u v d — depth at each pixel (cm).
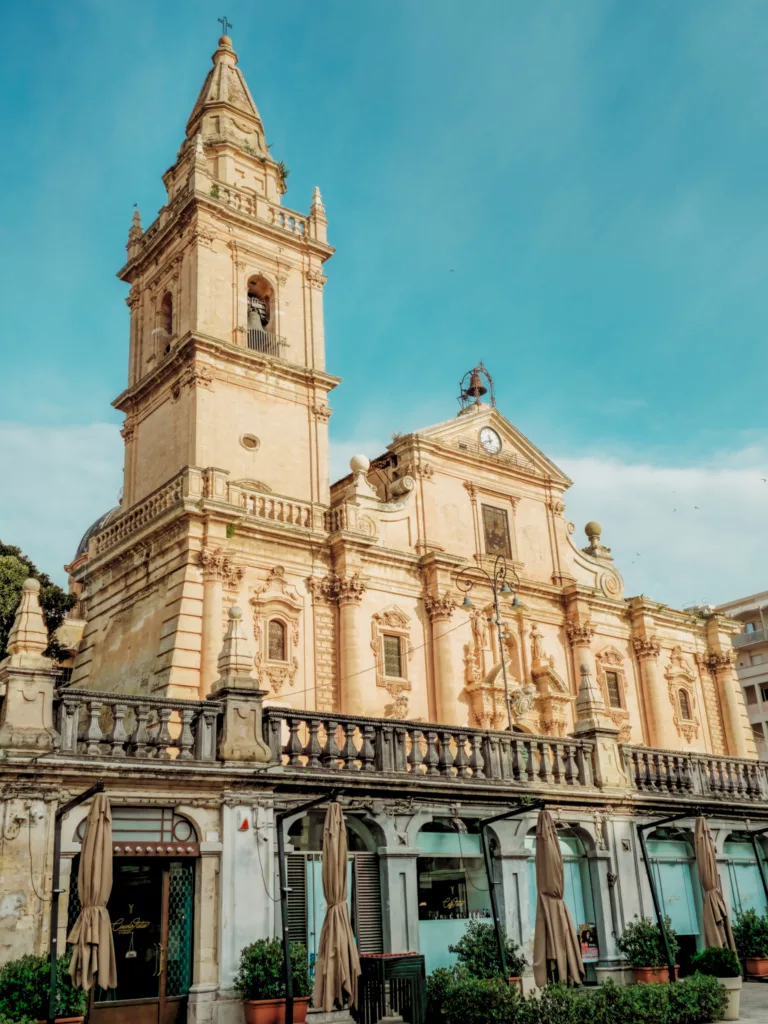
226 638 2055
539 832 2039
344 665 3491
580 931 2381
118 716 1862
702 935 2650
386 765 2153
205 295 3781
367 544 3641
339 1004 1911
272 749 2020
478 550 4128
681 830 2683
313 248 4184
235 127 4384
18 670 1742
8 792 1675
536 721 3994
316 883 2048
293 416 3872
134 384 4056
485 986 1934
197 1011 1748
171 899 1845
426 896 2186
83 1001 1598
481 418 4378
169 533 3372
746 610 7600
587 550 4812
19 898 1636
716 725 4862
